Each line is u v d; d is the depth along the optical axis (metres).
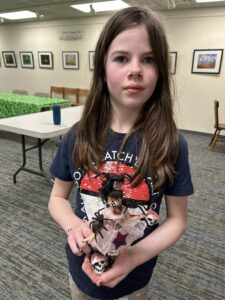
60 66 6.11
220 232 1.93
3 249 1.69
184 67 4.71
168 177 0.61
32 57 6.52
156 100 0.65
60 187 0.77
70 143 0.71
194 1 3.92
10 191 2.45
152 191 0.61
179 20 4.52
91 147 0.66
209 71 4.50
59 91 5.98
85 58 5.67
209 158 3.53
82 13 5.02
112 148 0.66
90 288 0.70
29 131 2.11
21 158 3.32
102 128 0.68
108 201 0.46
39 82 6.63
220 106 4.57
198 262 1.62
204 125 4.80
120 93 0.58
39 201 2.28
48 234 1.85
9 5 4.57
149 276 0.71
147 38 0.54
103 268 0.51
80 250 0.53
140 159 0.62
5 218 2.03
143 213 0.53
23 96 4.43
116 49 0.56
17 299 1.35
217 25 4.27
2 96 4.35
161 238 0.60
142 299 0.74
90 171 0.65
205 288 1.44
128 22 0.54
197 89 4.70
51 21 5.87
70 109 3.14
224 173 3.04
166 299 1.37
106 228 0.45
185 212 0.67
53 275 1.50
